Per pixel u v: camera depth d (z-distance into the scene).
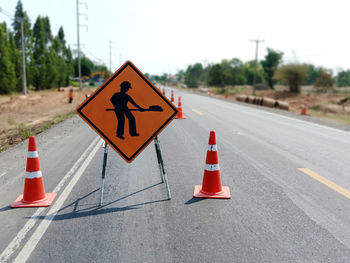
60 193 4.80
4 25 40.06
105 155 4.56
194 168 6.15
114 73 4.62
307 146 8.40
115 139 4.65
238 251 3.16
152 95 4.69
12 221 3.86
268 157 7.07
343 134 10.65
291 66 47.25
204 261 2.99
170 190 4.92
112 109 4.63
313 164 6.52
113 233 3.54
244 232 3.55
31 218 3.95
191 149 7.85
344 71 53.41
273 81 77.44
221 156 7.12
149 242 3.34
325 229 3.63
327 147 8.30
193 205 4.32
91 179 5.47
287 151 7.73
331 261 3.00
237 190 4.91
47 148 7.91
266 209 4.19
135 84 4.66
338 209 4.21
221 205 4.32
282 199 4.55
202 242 3.33
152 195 4.71
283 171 5.97
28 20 48.81
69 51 74.94
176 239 3.39
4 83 37.66
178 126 11.96
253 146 8.29
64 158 6.89
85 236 3.47
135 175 5.70
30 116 17.59
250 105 24.69
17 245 3.29
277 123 13.30
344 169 6.16
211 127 11.76
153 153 7.43
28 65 48.34
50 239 3.42
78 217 3.96
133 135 4.69
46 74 51.66
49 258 3.06
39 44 50.34
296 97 43.94
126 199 4.55
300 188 5.02
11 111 19.95
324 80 45.38
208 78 111.31
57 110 20.45
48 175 5.68
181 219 3.88
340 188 5.04
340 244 3.31
